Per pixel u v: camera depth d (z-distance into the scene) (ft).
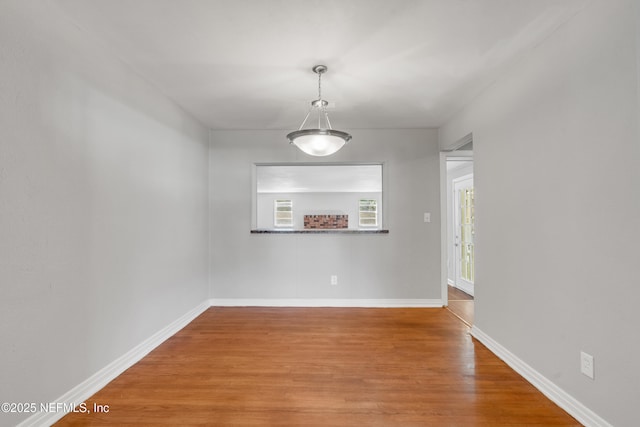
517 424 5.82
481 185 9.68
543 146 6.90
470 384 7.20
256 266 13.82
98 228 7.02
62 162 6.06
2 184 4.94
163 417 6.03
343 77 8.76
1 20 4.91
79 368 6.46
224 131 13.88
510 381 7.34
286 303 13.78
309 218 29.07
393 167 13.73
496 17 6.15
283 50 7.39
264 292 13.82
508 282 8.21
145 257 8.87
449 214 18.90
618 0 5.12
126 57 7.68
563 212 6.30
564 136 6.29
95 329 6.92
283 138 13.83
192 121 12.05
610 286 5.24
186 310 11.48
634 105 4.84
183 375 7.64
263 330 10.73
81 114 6.54
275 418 6.00
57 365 5.92
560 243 6.38
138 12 5.99
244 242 13.84
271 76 8.70
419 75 8.62
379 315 12.39
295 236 13.82
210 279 13.80
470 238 16.47
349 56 7.65
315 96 10.09
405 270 13.69
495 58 7.71
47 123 5.73
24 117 5.29
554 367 6.54
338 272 13.75
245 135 13.88
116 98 7.64
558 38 6.47
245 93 9.87
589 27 5.69
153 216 9.27
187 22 6.31
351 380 7.39
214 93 9.86
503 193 8.46
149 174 9.07
